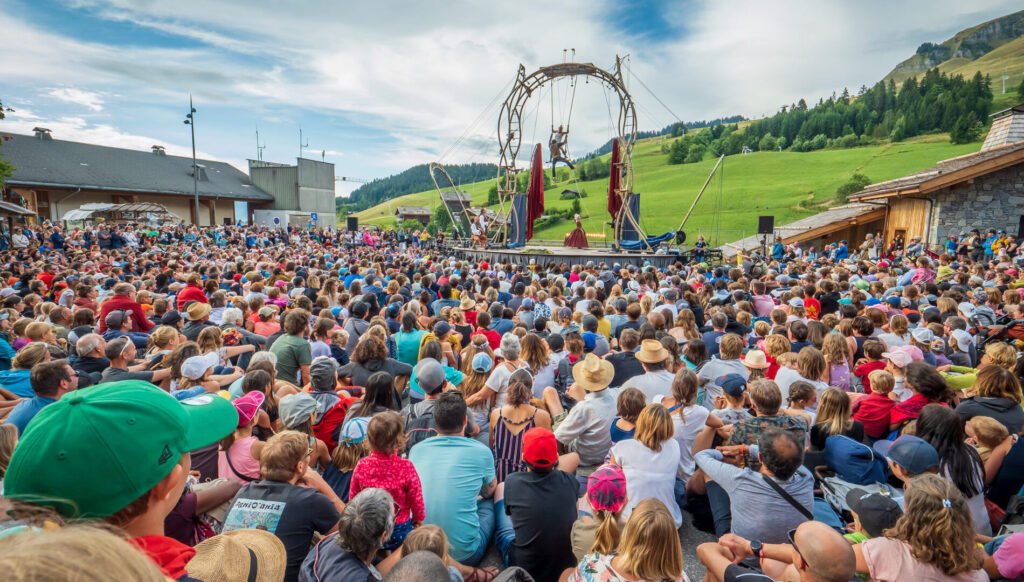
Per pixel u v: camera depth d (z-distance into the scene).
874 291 10.74
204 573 1.85
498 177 28.34
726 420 4.57
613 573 2.43
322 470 4.26
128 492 1.41
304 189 52.09
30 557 0.67
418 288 10.91
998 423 3.87
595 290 9.84
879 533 2.82
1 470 2.82
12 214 24.00
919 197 21.98
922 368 4.50
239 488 3.09
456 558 3.42
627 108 26.42
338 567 2.40
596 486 2.81
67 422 1.38
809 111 142.25
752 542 3.12
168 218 38.16
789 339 6.76
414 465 3.59
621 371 5.95
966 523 2.48
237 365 6.55
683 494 4.39
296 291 9.81
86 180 38.12
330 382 4.62
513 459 4.25
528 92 27.41
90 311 7.10
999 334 7.15
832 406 4.17
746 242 32.12
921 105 110.38
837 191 61.44
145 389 1.56
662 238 26.84
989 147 26.88
